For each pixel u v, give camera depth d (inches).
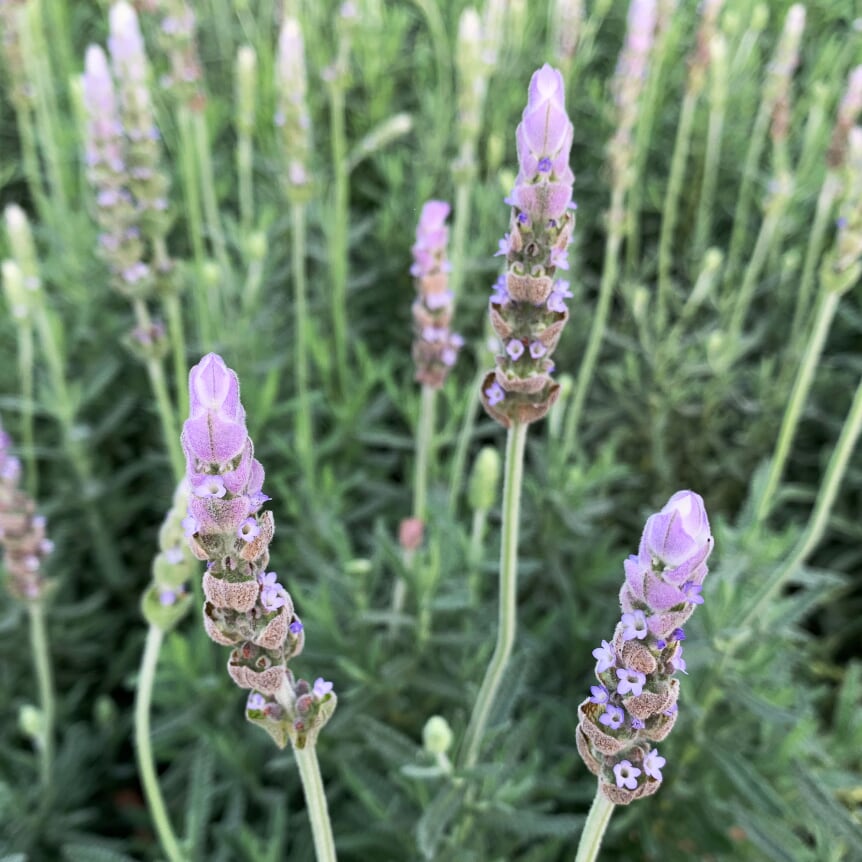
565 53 10.3
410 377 12.1
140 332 8.4
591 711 3.8
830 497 7.1
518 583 9.9
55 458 11.1
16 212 8.6
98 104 7.7
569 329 12.4
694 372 11.7
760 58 15.6
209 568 3.6
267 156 14.1
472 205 13.3
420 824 6.2
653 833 8.4
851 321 12.2
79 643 10.4
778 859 7.3
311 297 13.6
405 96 15.7
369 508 10.6
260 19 15.8
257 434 10.8
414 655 8.3
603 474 10.0
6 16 10.4
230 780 8.6
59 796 8.9
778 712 7.4
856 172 7.1
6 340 11.6
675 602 3.4
